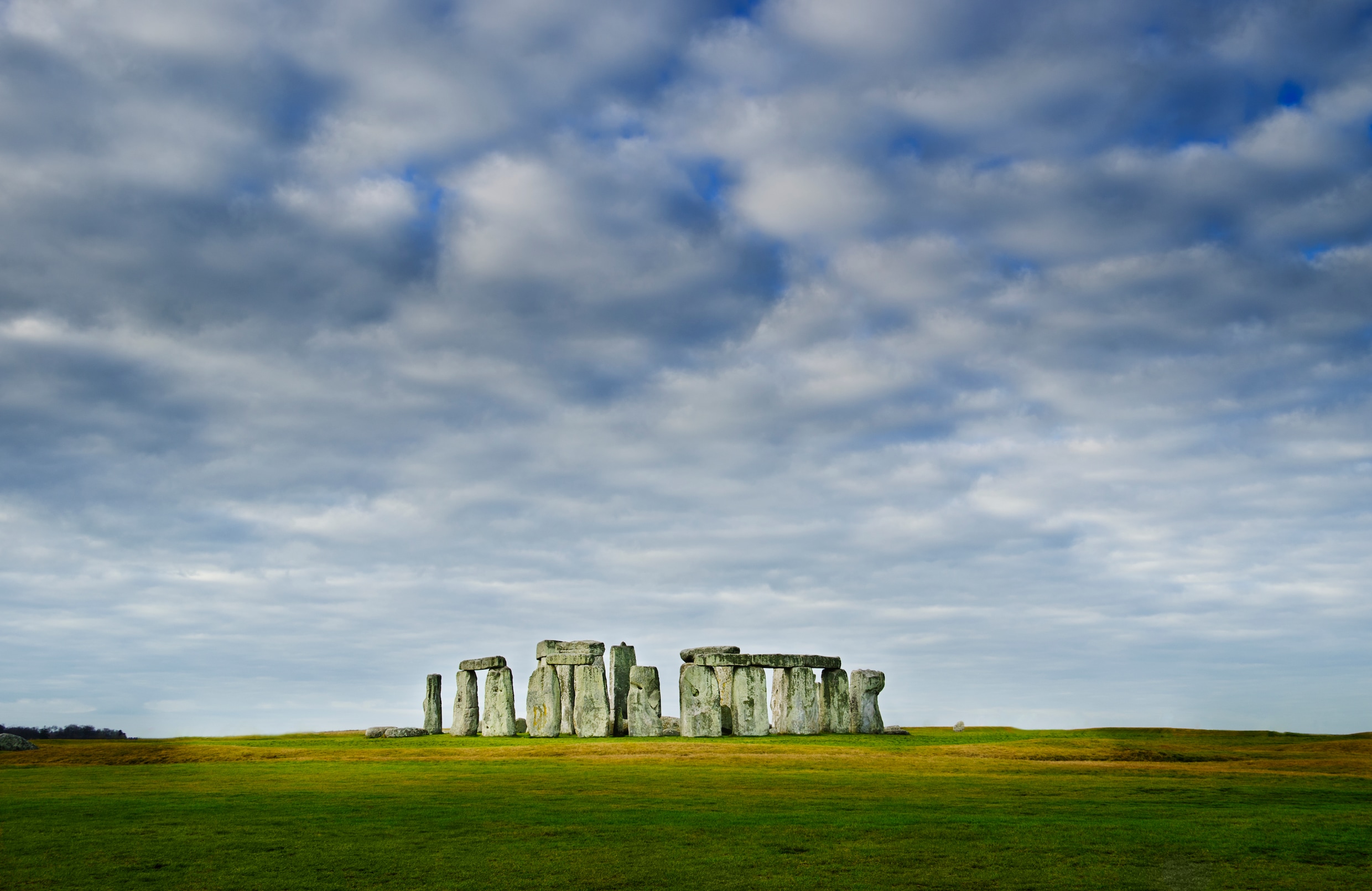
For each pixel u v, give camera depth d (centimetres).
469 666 6688
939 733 6619
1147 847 2380
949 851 2328
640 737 5919
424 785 3544
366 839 2459
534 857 2248
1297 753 5119
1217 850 2348
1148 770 4181
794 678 6444
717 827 2628
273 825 2653
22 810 2925
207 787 3488
